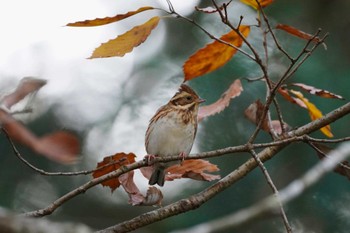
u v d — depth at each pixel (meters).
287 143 8.44
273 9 12.80
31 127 13.31
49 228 5.04
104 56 7.85
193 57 8.86
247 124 12.48
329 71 12.30
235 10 12.94
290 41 12.52
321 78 12.21
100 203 14.39
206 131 12.46
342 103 12.18
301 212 12.05
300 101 9.44
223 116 12.52
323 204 12.04
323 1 12.88
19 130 4.00
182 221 12.71
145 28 7.92
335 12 12.85
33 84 4.56
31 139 3.98
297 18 12.75
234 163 12.49
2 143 13.73
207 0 13.27
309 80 12.20
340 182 12.04
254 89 12.42
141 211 14.49
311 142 9.26
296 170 12.36
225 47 8.83
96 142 13.75
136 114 13.73
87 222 14.04
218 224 8.74
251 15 12.80
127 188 8.63
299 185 9.31
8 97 4.48
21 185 13.67
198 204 9.01
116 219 14.28
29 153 13.73
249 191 12.50
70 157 3.98
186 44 13.48
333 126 12.13
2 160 13.75
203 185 13.27
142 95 13.82
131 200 8.53
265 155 9.29
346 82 12.20
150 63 13.75
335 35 12.70
